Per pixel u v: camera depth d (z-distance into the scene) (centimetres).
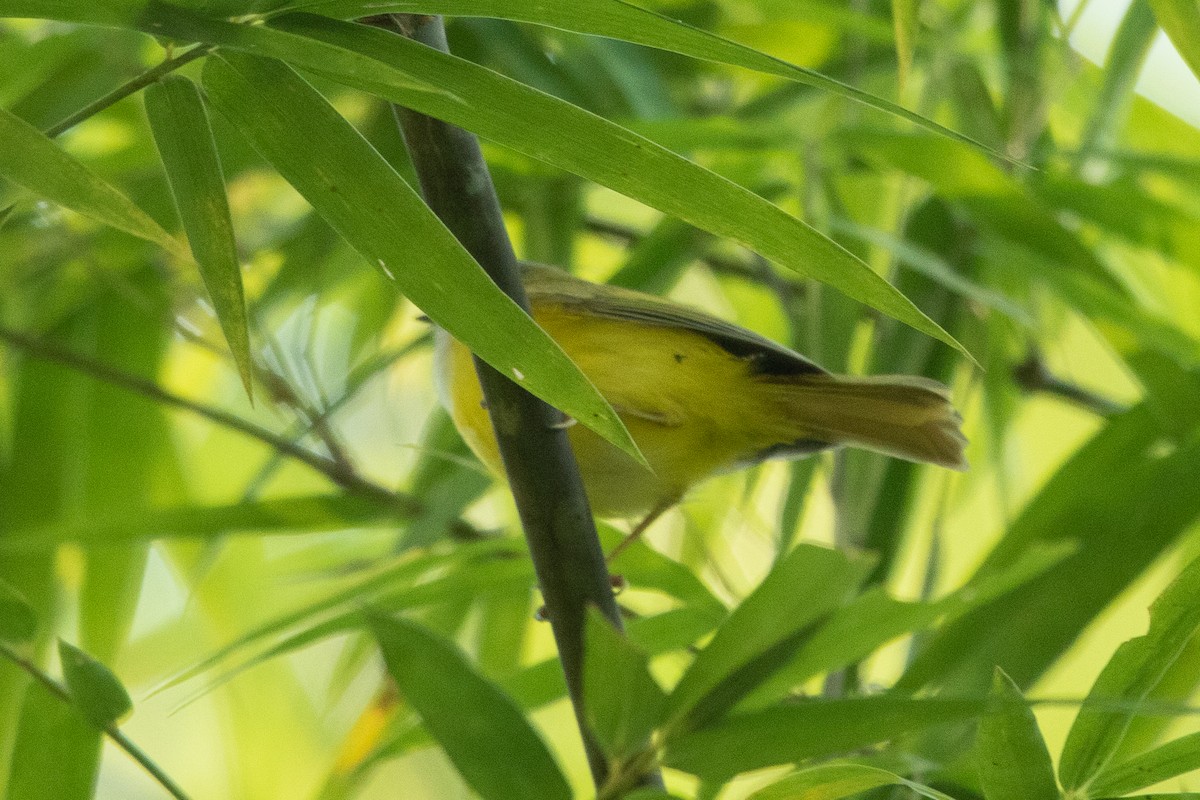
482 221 509
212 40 432
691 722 455
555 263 945
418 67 443
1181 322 1021
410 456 1212
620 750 453
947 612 527
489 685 509
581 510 524
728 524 989
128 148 929
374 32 446
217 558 1016
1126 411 781
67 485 959
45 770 593
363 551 1052
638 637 679
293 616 676
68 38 830
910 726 449
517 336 436
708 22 972
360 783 805
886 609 504
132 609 909
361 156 441
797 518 784
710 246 905
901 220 953
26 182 443
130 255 948
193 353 1140
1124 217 873
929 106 897
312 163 441
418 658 511
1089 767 500
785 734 452
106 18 434
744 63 443
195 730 1159
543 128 443
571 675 516
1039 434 1154
